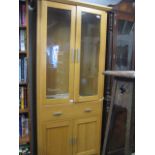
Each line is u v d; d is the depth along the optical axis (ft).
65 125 6.49
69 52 6.37
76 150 6.81
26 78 6.19
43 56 5.85
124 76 3.06
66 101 6.42
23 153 6.29
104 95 7.16
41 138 6.14
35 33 6.33
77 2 6.06
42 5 5.65
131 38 7.29
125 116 5.94
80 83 6.82
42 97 6.00
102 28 6.70
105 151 3.88
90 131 7.01
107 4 7.50
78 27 6.29
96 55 6.97
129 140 3.18
